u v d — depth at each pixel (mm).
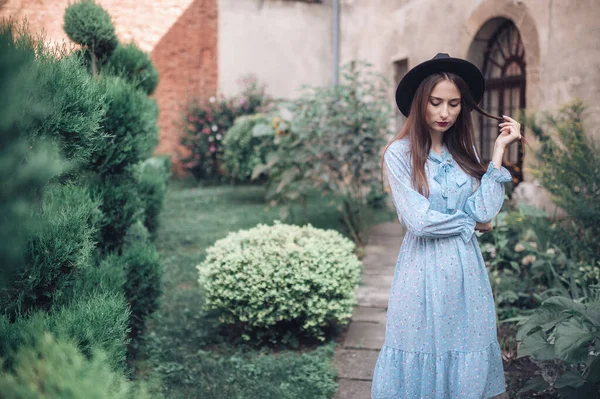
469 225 2252
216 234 7129
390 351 2328
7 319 2166
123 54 4473
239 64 12203
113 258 3307
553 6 5273
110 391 1718
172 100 12133
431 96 2268
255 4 12156
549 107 5352
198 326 4160
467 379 2207
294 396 3066
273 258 3807
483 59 7039
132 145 3398
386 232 7566
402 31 8984
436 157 2340
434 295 2234
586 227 4125
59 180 2410
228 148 10891
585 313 2570
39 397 1562
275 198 8531
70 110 2273
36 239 2240
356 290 5148
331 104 6746
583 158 4098
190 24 12039
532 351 2650
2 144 1934
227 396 3045
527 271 4453
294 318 3871
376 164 6633
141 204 4562
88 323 2234
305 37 12500
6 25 2070
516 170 6051
